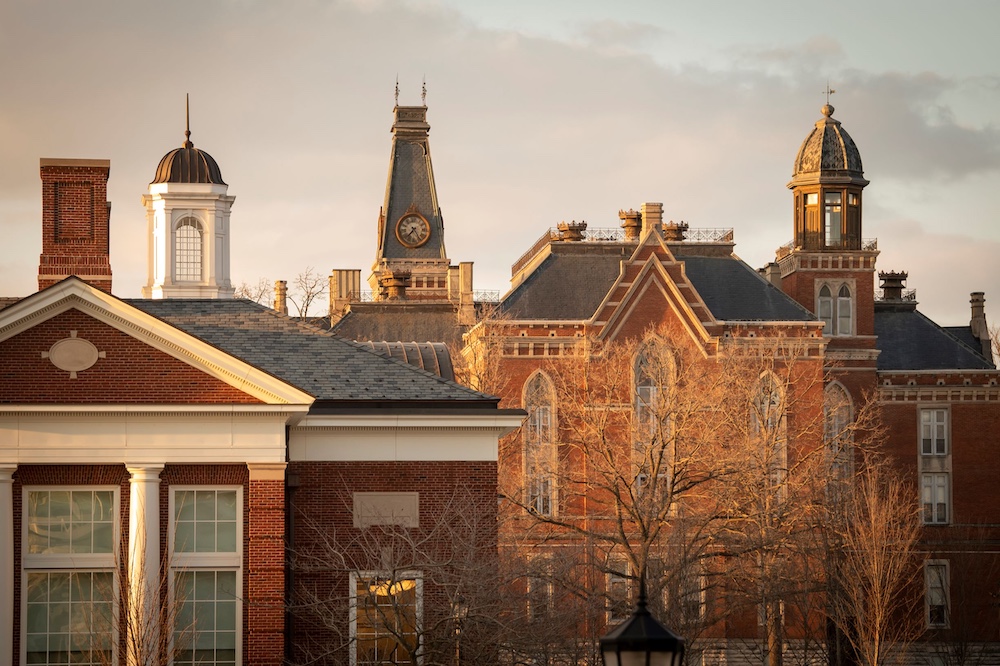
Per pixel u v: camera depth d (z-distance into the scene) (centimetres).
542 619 6819
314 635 6169
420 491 6331
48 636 6003
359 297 16800
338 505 6288
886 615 10669
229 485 6081
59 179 6844
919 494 13375
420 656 5859
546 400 12250
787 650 11606
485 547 6288
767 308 13088
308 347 6631
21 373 6022
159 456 6003
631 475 11550
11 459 5956
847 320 13688
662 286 12469
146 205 7950
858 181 14075
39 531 6031
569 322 12312
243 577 6062
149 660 5703
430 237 18025
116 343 6056
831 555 10300
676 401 10738
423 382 6481
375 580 5953
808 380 12644
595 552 9800
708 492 10438
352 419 6275
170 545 5972
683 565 8356
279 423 6056
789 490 10969
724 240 13625
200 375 6056
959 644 12512
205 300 6869
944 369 13675
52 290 5975
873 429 12362
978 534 13212
